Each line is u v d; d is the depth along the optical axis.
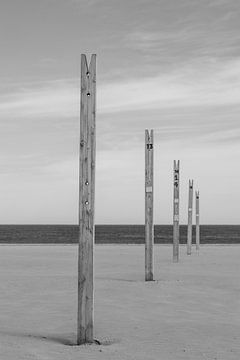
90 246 7.00
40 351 6.27
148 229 13.99
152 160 14.11
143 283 13.11
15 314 9.20
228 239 62.41
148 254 13.92
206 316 8.94
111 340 7.13
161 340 7.07
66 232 104.62
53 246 35.69
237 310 9.60
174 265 19.31
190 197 26.27
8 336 7.23
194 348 6.58
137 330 7.77
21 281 13.97
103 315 8.95
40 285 13.11
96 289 11.94
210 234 89.50
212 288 12.47
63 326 8.20
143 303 10.15
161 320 8.52
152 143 14.03
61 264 20.31
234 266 18.94
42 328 8.05
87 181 7.00
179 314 9.09
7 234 89.31
